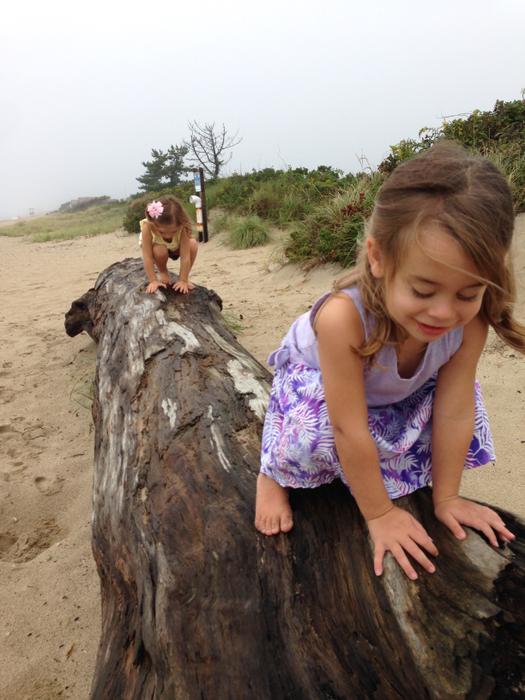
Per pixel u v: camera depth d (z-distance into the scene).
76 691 2.02
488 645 1.32
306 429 1.65
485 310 1.49
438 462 1.70
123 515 2.11
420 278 1.24
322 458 1.67
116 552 2.06
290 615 1.51
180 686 1.47
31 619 2.33
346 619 1.47
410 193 1.23
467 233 1.16
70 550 2.69
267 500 1.79
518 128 6.65
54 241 16.58
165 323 3.58
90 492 3.13
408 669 1.35
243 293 6.25
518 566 1.49
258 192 10.85
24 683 2.06
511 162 5.85
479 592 1.43
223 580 1.64
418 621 1.40
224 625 1.53
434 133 6.99
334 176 10.55
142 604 1.75
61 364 4.92
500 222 1.20
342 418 1.55
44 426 3.88
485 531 1.59
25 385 4.53
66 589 2.47
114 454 2.54
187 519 1.89
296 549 1.66
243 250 9.10
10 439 3.71
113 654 1.78
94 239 15.26
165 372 2.89
